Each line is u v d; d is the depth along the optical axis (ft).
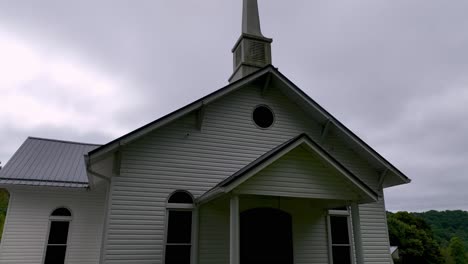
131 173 26.25
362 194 24.18
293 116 33.68
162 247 25.49
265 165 21.67
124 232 24.77
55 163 42.91
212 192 22.88
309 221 30.73
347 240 31.86
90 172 24.88
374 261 31.48
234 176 21.21
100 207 40.16
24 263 35.60
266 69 32.01
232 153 29.99
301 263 29.14
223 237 27.53
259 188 21.70
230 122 30.83
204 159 28.86
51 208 38.32
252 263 27.48
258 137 31.45
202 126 29.68
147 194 26.27
